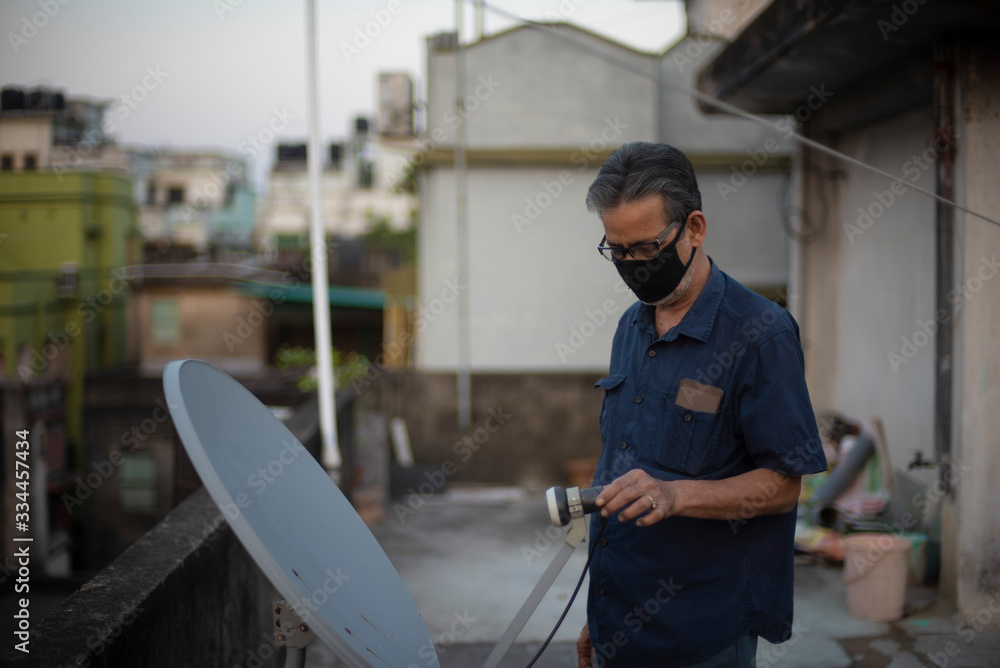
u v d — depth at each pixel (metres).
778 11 3.51
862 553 3.04
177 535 2.04
